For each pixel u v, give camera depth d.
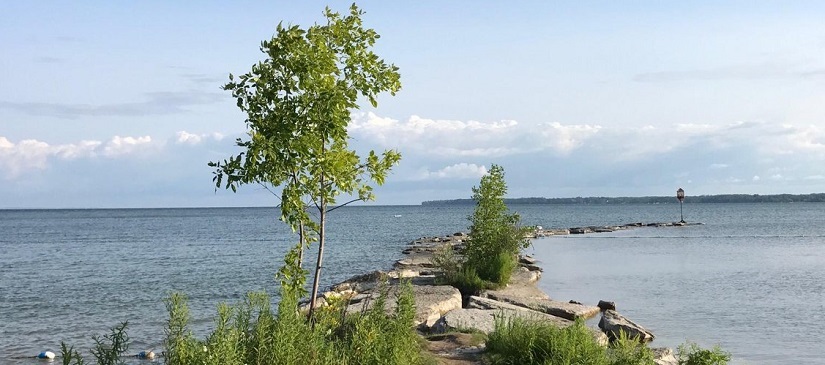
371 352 10.16
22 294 29.73
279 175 10.95
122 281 34.19
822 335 17.73
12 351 18.11
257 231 93.88
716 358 11.95
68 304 26.66
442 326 16.39
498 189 26.67
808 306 22.50
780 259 40.03
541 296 23.88
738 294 25.53
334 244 60.28
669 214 160.75
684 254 44.47
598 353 11.51
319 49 10.92
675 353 15.55
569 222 116.50
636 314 21.19
